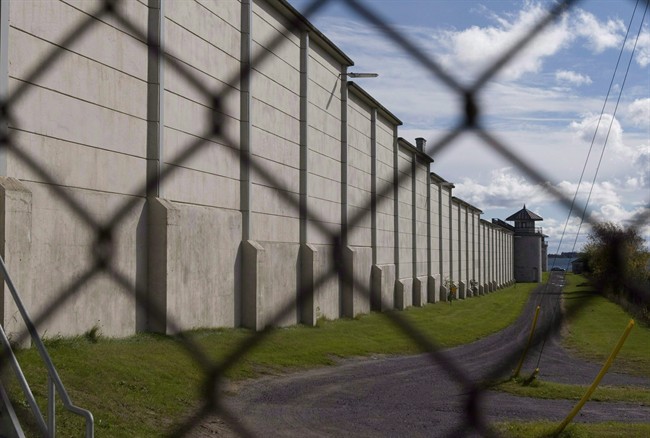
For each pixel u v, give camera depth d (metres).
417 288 34.81
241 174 18.53
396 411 12.86
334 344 20.34
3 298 10.77
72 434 8.53
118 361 11.88
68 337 12.32
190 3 15.43
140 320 14.42
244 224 18.88
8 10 10.91
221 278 17.78
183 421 9.81
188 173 15.99
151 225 14.72
